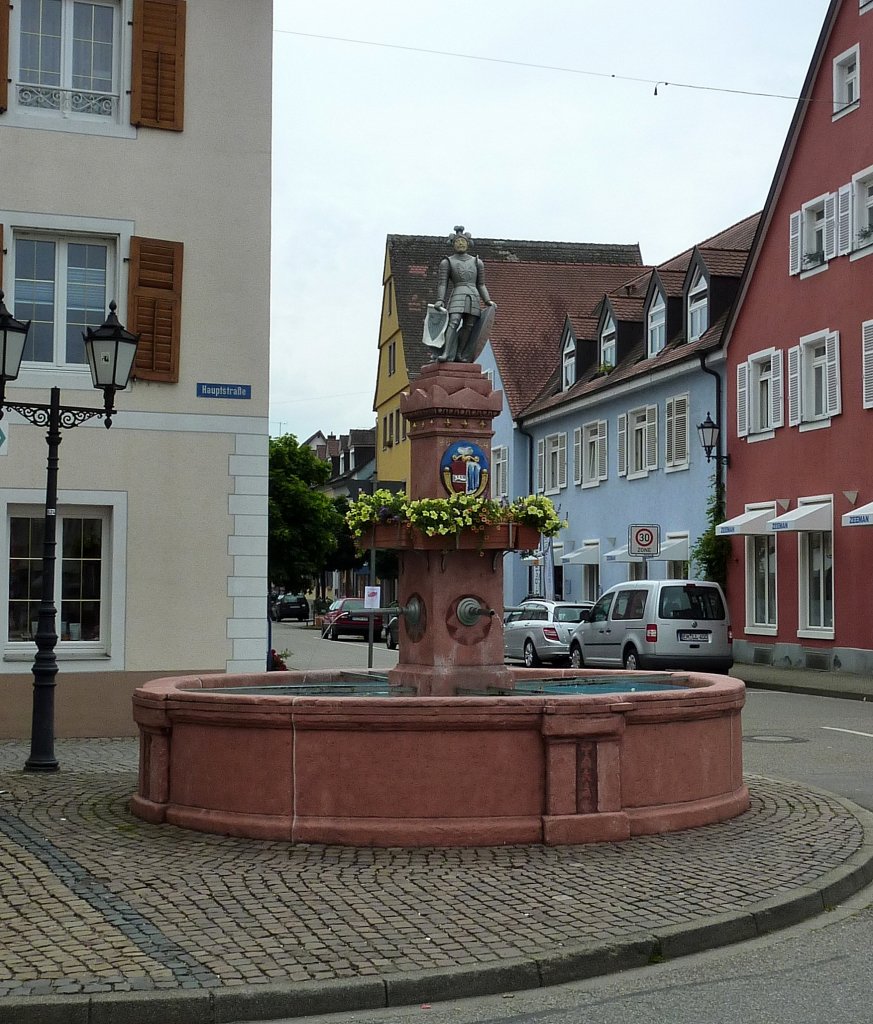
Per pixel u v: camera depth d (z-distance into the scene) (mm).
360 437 90812
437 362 11164
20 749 14430
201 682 11406
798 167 29188
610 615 27891
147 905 7250
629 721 9188
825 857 8594
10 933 6699
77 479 15594
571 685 11617
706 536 31969
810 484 28547
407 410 11234
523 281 54062
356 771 8828
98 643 15805
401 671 10922
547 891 7594
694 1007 5949
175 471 15914
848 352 27219
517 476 47281
